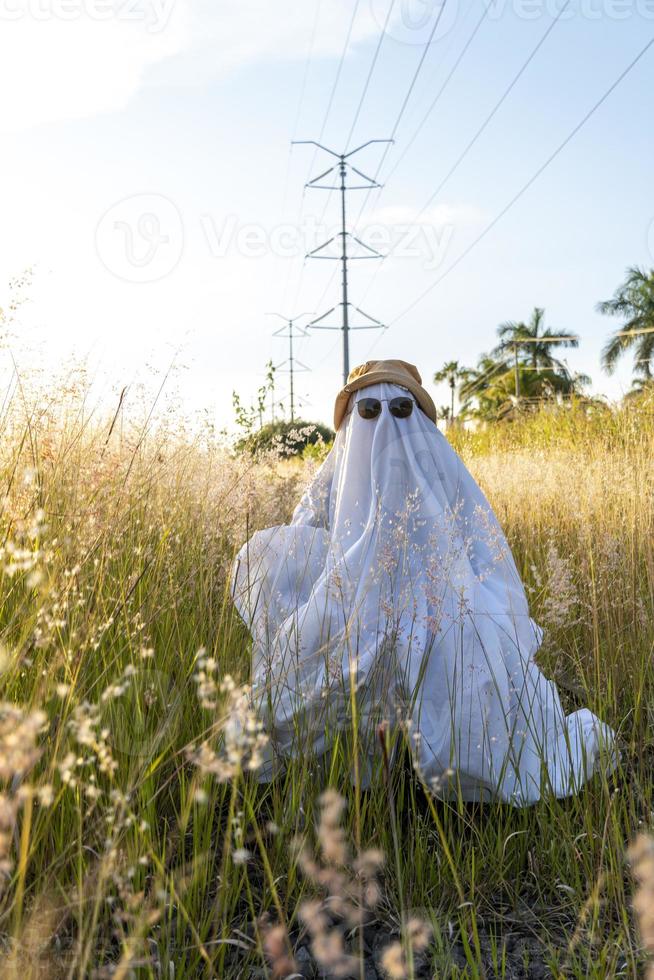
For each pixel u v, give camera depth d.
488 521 2.89
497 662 2.46
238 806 2.10
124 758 1.87
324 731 2.32
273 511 3.53
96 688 2.03
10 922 1.52
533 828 2.28
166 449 3.46
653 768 2.59
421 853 2.03
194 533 3.10
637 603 3.37
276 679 2.33
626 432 6.90
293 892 1.91
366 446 2.94
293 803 2.01
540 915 2.02
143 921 1.40
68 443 2.93
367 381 3.04
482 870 2.12
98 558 2.35
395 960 1.02
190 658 2.43
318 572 2.86
